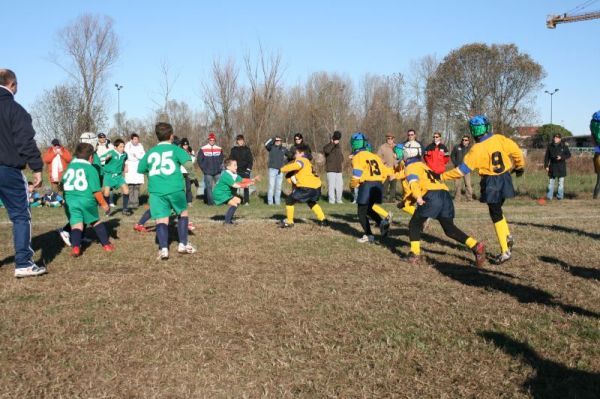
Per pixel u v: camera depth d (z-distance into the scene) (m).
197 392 3.30
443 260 6.98
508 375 3.52
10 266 6.52
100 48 27.08
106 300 5.14
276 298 5.21
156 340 4.12
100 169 11.22
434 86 49.16
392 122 34.88
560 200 16.16
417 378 3.47
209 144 14.41
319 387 3.35
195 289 5.52
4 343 4.04
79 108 26.86
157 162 6.92
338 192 14.95
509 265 6.68
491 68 47.88
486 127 6.72
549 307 4.93
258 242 8.24
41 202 14.12
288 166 9.59
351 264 6.75
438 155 12.71
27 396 3.25
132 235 8.88
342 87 33.34
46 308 4.86
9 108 5.71
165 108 29.69
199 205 14.45
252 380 3.46
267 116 25.14
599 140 6.58
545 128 63.38
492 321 4.53
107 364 3.70
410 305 5.00
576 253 7.35
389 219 8.28
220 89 26.78
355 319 4.60
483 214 12.05
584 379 3.45
